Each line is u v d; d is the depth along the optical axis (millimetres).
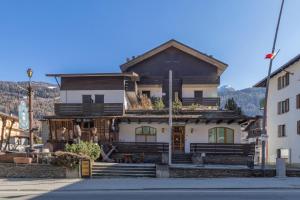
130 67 48375
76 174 25078
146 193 17938
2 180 23625
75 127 34188
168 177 25156
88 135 37188
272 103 47594
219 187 19719
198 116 36031
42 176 25188
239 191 18516
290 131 41844
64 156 25188
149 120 36500
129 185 20781
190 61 48125
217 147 35969
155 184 21156
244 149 35531
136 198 16438
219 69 48188
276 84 46406
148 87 47625
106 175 25609
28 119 28953
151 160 34312
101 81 39375
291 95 41719
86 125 37438
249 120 35656
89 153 27328
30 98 27688
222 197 16547
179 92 47531
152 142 36438
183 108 39250
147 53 47719
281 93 44656
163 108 40312
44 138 44250
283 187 19703
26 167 25312
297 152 39875
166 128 37312
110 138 36688
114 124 36781
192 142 36969
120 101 38969
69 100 39312
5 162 25938
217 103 44969
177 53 48281
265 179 23672
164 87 47562
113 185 20859
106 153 34219
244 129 48906
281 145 44469
